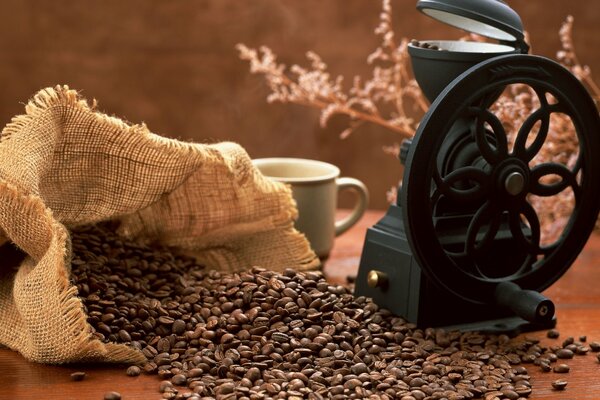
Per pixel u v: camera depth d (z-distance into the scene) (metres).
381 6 1.80
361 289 1.21
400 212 1.19
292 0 1.80
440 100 1.10
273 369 1.08
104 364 1.10
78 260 1.16
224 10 1.81
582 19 1.77
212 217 1.25
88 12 1.81
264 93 1.84
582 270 1.33
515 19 1.12
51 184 1.17
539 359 1.13
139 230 1.26
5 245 1.18
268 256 1.27
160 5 1.81
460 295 1.16
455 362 1.11
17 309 1.12
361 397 1.05
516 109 1.29
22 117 1.12
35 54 1.83
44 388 1.06
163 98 1.85
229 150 1.23
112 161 1.18
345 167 1.88
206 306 1.15
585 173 1.18
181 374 1.08
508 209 1.15
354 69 1.83
